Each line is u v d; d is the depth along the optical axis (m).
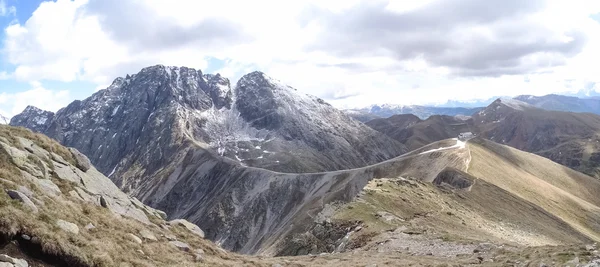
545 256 33.66
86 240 22.64
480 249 44.88
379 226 68.31
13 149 28.45
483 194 139.75
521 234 96.50
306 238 82.62
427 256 45.00
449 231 65.44
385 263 38.22
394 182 105.50
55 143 35.16
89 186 33.16
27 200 22.17
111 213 30.42
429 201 97.38
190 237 36.81
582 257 30.36
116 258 23.06
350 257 45.28
